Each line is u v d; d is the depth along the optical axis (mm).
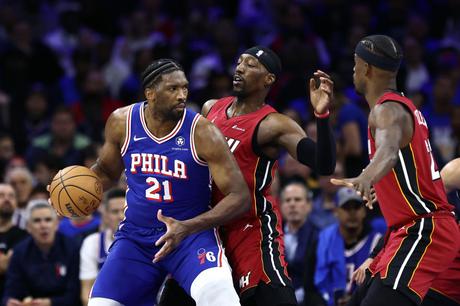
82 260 16109
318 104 10625
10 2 29094
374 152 10672
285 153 22125
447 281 11672
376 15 27656
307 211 16125
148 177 11039
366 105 22672
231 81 24406
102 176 11695
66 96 25906
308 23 27766
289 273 15953
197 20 27781
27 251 16156
